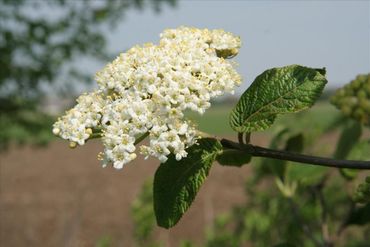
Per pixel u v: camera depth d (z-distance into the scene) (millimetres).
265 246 729
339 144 440
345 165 269
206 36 315
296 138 451
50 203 2141
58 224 1707
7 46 1102
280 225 707
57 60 1183
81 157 3635
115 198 2213
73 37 1202
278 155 279
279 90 285
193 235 1534
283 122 793
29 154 3781
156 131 280
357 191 292
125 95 291
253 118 284
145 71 287
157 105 283
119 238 1438
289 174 444
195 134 286
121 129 283
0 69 1097
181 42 304
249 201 841
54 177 2826
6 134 1217
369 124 364
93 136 300
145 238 914
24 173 2967
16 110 1178
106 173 2910
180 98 281
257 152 283
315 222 640
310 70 285
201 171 288
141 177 2744
